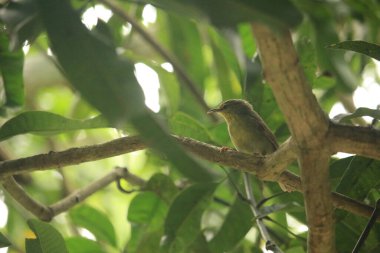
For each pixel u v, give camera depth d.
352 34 13.79
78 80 4.20
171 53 16.34
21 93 10.09
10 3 4.87
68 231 16.44
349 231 9.77
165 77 14.80
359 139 6.28
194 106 15.68
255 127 12.24
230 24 3.70
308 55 10.84
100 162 19.31
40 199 16.91
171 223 10.48
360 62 14.43
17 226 15.20
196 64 15.81
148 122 4.01
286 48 4.94
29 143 18.38
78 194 11.08
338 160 9.58
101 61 4.24
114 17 12.49
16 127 8.30
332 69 12.90
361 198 8.77
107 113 4.07
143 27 16.78
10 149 18.03
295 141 6.08
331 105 13.02
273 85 5.32
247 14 3.64
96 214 12.71
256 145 12.30
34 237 8.87
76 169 19.00
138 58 14.59
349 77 12.88
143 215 12.09
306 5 10.36
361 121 14.80
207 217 12.47
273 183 10.89
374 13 10.44
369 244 9.73
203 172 3.96
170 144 3.97
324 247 6.96
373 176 8.62
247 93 10.98
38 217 10.12
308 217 6.73
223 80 14.57
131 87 4.17
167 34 15.88
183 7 3.80
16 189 9.59
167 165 12.99
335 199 8.15
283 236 12.33
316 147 6.05
